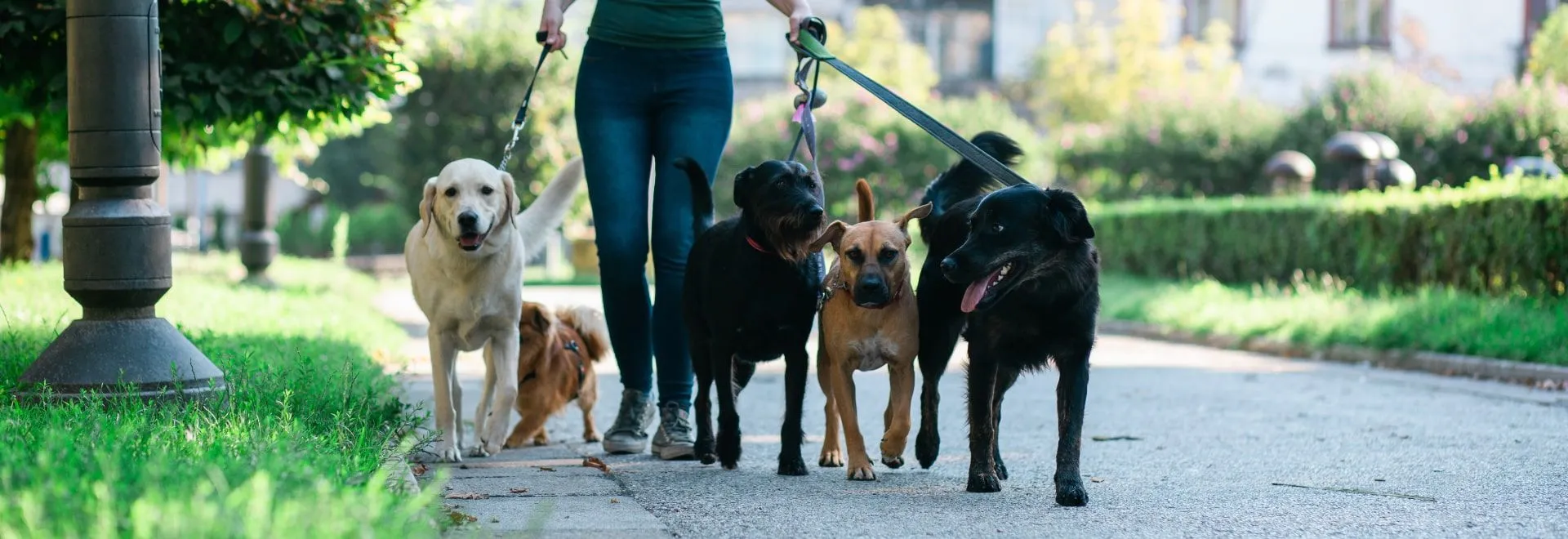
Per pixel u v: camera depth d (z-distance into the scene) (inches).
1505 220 505.7
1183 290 709.9
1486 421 303.6
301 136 492.1
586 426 291.4
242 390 224.7
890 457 226.1
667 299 250.2
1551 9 1428.4
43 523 117.3
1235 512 190.7
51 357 215.5
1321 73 1473.9
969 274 191.3
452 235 231.3
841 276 215.0
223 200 1782.7
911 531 176.2
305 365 248.8
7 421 173.2
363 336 454.3
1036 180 1195.3
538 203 271.0
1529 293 497.0
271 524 116.1
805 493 205.6
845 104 1235.2
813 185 221.5
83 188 221.6
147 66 221.3
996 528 178.5
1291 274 675.4
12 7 318.0
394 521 132.6
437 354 240.8
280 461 149.7
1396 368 456.4
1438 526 180.4
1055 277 195.9
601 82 255.0
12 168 596.4
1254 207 703.7
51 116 364.2
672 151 254.2
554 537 165.3
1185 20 1507.1
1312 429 293.1
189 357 219.1
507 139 1167.0
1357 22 1467.8
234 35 335.3
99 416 181.6
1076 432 199.0
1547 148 995.9
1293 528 179.3
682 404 251.4
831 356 220.5
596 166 253.6
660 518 183.9
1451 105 1053.2
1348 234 623.2
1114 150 1168.2
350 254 1712.6
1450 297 497.4
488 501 192.9
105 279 216.4
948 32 1707.7
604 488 207.9
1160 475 227.6
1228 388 390.3
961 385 398.0
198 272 812.6
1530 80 1041.5
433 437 233.6
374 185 1956.2
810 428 307.7
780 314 221.8
